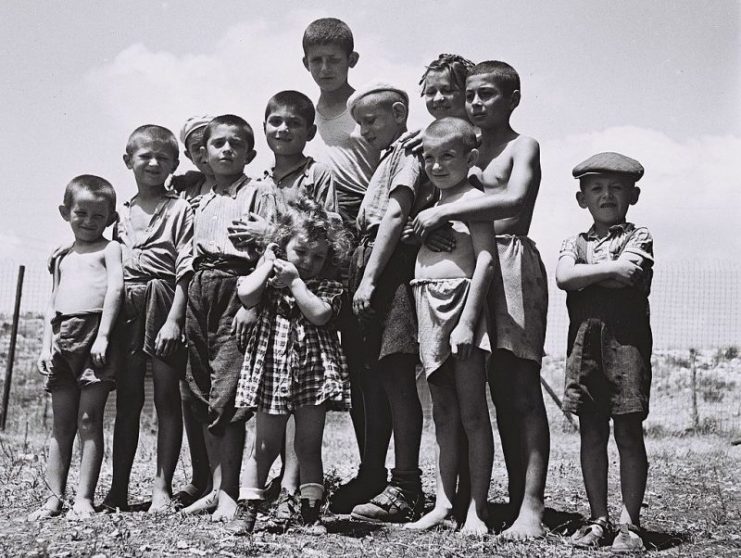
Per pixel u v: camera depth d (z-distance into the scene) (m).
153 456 8.09
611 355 4.12
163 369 4.73
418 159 4.50
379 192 4.60
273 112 4.81
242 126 4.75
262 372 4.03
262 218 4.56
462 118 4.78
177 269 4.67
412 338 4.38
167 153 4.90
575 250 4.32
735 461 8.79
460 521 4.33
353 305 4.44
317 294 4.12
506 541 3.99
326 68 5.39
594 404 4.14
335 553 3.70
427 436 12.59
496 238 4.36
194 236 4.67
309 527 4.07
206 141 4.77
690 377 18.52
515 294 4.28
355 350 4.72
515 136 4.56
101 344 4.51
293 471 4.84
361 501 4.73
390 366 4.43
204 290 4.50
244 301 4.08
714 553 4.06
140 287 4.72
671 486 6.49
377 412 4.79
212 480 4.88
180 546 3.74
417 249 4.48
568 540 4.07
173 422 4.79
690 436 13.92
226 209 4.64
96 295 4.61
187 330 4.54
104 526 4.12
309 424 4.06
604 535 4.07
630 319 4.14
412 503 4.48
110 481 6.00
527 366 4.29
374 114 4.83
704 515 5.19
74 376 4.59
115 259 4.68
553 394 14.21
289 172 4.86
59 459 4.62
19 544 3.79
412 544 3.89
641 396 4.07
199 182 5.19
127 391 4.73
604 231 4.32
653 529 4.69
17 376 18.05
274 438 4.05
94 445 4.54
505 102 4.50
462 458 4.48
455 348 4.05
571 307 4.29
